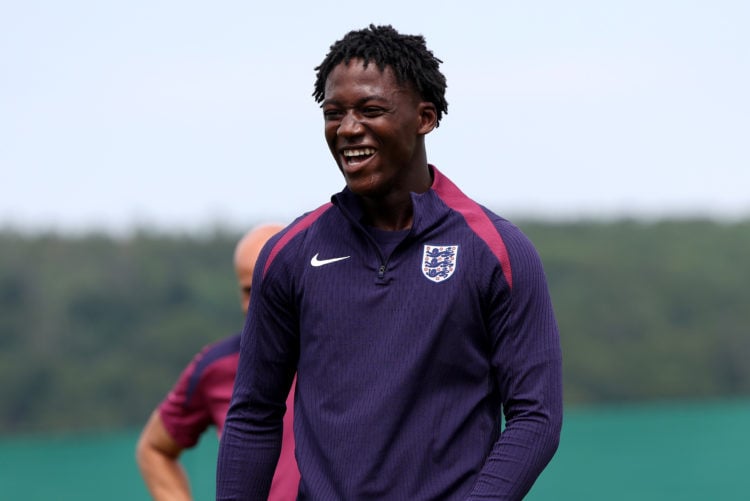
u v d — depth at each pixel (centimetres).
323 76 1269
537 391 1222
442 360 1223
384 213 1273
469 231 1241
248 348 1316
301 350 1278
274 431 1330
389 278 1237
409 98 1248
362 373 1230
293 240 1291
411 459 1216
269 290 1292
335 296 1249
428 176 1302
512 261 1226
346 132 1233
